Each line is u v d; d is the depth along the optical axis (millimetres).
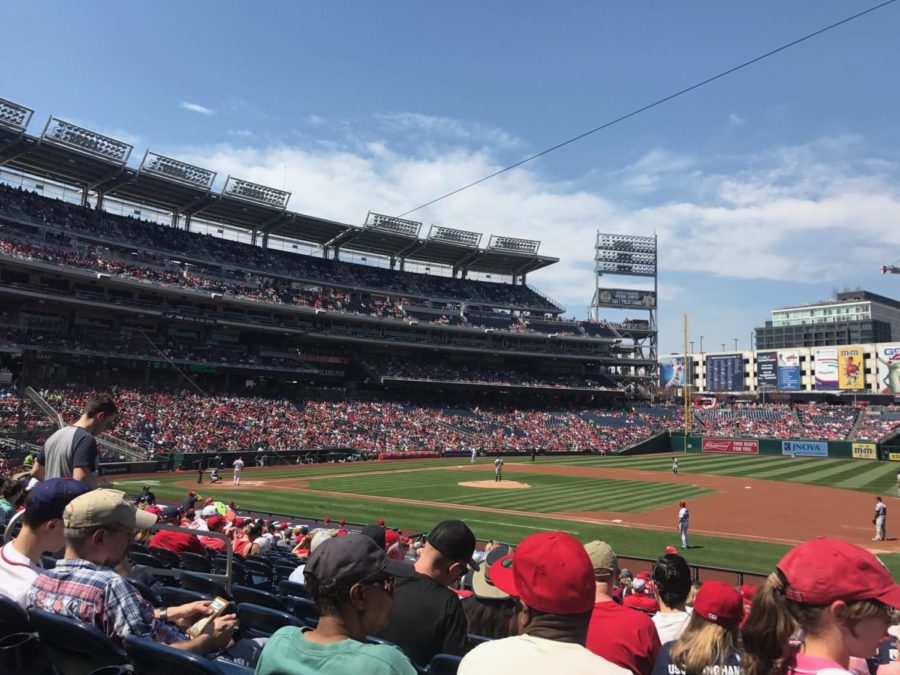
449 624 4391
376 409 70875
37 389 48938
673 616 5160
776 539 25797
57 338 53219
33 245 53344
